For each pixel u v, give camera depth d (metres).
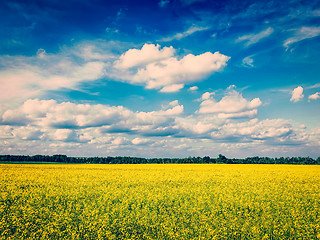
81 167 41.22
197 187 16.12
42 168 36.25
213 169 34.94
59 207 10.36
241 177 22.64
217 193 13.58
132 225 8.40
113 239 7.20
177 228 8.05
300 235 7.27
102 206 10.45
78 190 14.52
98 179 20.58
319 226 7.85
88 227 8.05
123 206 10.48
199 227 8.17
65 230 7.66
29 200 11.45
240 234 7.57
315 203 10.92
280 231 7.56
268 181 19.53
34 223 8.52
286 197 12.51
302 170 32.34
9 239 6.90
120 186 16.73
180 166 45.31
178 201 11.65
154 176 23.42
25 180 19.33
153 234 7.61
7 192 13.52
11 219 8.73
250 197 12.52
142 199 11.93
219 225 8.34
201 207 10.41
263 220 8.76
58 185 16.66
